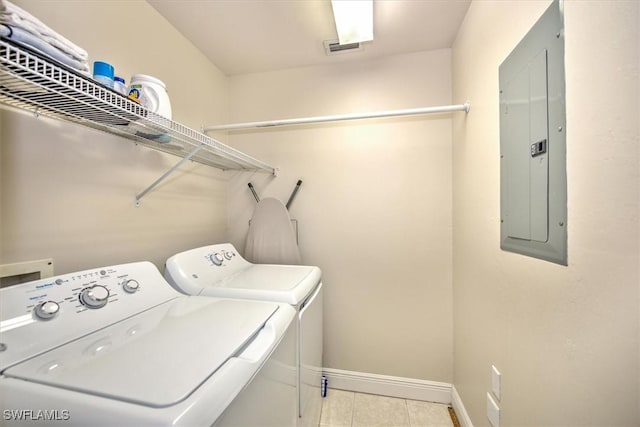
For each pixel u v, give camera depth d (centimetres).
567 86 72
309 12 152
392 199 196
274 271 161
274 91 214
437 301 189
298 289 126
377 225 198
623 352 57
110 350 70
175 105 163
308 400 132
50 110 91
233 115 221
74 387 55
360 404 184
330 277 205
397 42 181
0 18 58
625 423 57
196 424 49
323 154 206
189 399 51
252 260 199
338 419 169
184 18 155
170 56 159
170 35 159
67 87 69
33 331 70
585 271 67
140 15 137
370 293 199
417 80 192
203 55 191
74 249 105
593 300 64
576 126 69
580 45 67
